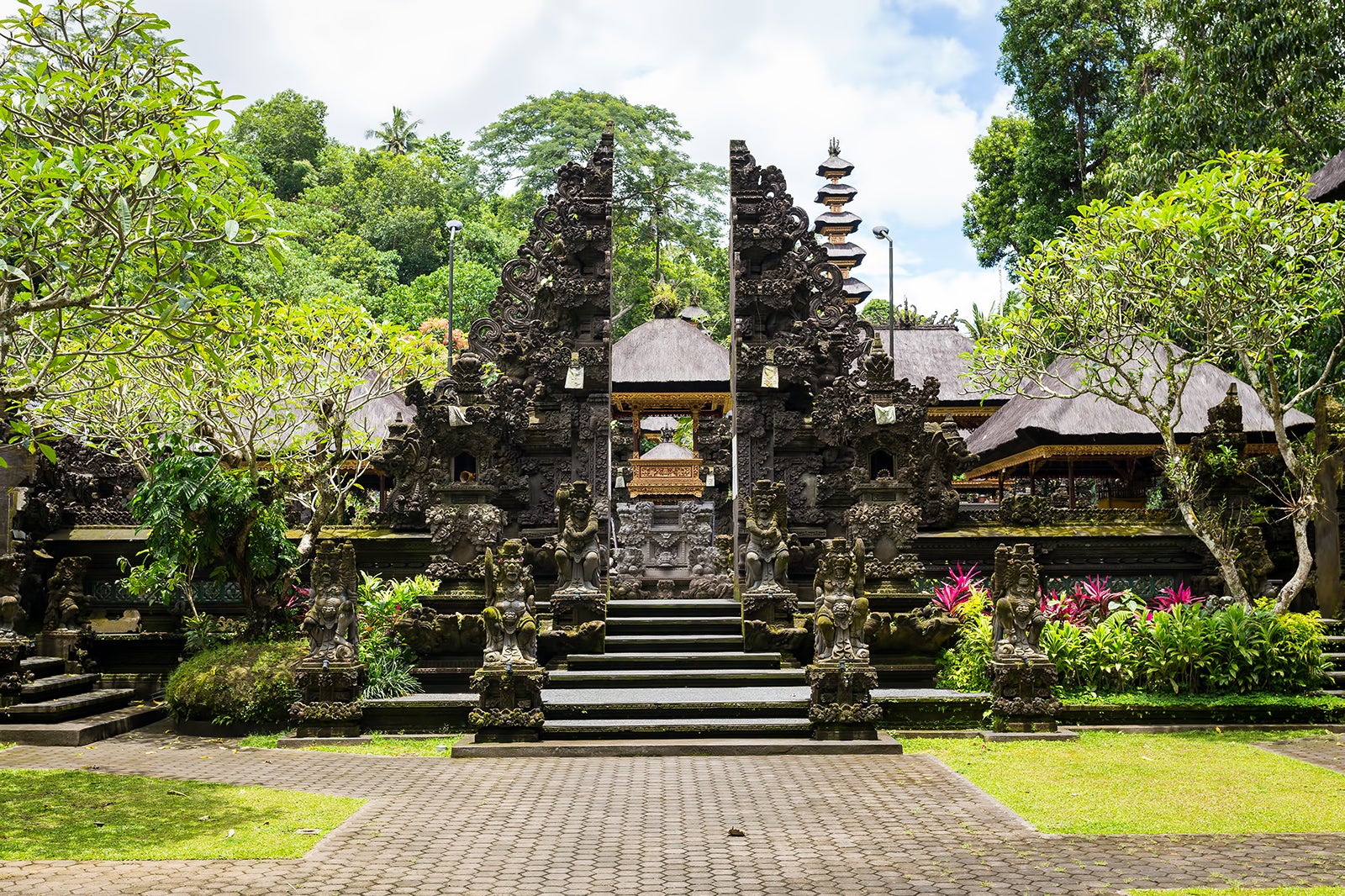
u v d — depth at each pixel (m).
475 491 14.52
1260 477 16.17
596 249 16.27
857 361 16.92
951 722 11.87
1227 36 21.61
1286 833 7.55
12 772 10.11
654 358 29.16
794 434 16.25
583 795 8.84
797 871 6.63
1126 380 15.61
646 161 47.44
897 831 7.62
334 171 54.34
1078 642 12.90
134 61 9.22
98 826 7.90
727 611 14.01
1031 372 16.41
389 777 9.65
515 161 50.94
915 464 15.68
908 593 13.84
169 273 8.22
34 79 8.73
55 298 8.14
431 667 13.11
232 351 14.48
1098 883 6.31
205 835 7.62
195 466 13.37
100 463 16.91
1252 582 14.91
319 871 6.65
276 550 14.07
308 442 18.16
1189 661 12.66
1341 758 10.41
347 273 43.41
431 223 48.94
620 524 17.89
